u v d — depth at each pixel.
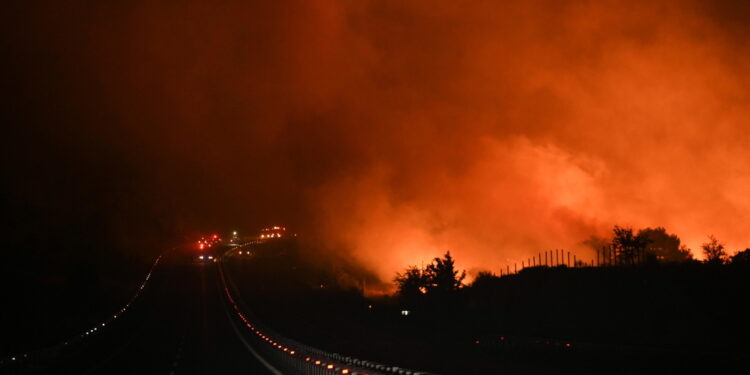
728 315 40.69
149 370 29.61
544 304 54.28
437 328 52.97
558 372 30.45
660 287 49.53
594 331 43.75
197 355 34.97
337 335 45.03
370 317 61.09
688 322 41.22
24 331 51.25
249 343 40.75
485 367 31.31
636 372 31.25
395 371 22.67
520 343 42.06
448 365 31.14
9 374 29.94
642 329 42.28
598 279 56.41
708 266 52.56
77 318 62.88
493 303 59.66
